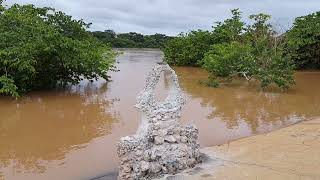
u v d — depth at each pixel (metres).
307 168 9.38
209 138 12.30
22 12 21.06
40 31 18.84
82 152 11.16
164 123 9.05
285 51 24.45
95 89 21.25
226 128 13.57
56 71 20.52
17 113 15.75
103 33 74.25
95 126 13.90
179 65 35.53
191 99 18.78
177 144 9.14
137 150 8.54
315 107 17.17
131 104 17.41
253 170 9.25
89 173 9.61
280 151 10.60
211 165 9.51
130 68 32.81
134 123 14.25
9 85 17.34
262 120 14.77
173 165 8.91
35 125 14.08
